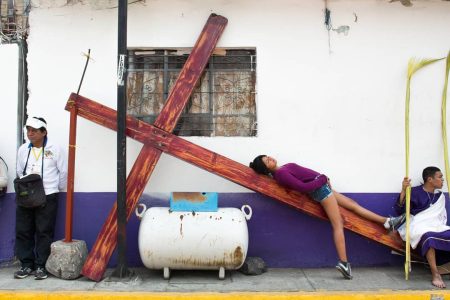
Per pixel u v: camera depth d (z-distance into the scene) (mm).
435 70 5660
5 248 5500
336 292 4535
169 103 5258
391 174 5574
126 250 5289
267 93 5598
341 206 5305
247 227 5348
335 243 5062
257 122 5586
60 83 5566
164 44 5633
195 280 4977
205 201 5004
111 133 5547
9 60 5574
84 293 4465
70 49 5590
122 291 4578
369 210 5547
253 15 5645
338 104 5605
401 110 5625
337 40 5645
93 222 5504
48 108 5543
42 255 5090
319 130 5586
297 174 5129
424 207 5184
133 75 5742
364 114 5609
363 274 5223
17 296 4445
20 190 4914
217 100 5730
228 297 4402
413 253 5215
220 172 5156
